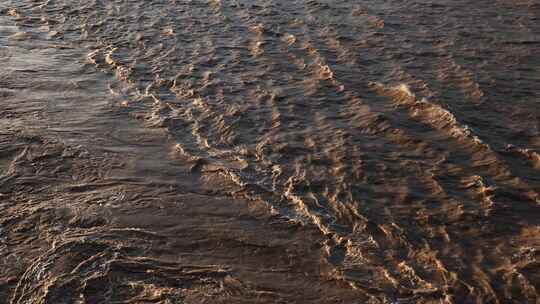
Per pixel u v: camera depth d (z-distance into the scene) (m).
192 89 10.47
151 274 6.08
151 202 7.24
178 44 12.59
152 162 8.14
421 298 5.81
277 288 5.96
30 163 7.97
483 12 14.26
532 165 7.98
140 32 13.30
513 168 7.91
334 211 7.14
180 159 8.23
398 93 10.10
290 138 8.81
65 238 6.52
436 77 10.73
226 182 7.70
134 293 5.84
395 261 6.31
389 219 6.98
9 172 7.75
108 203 7.19
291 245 6.56
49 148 8.33
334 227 6.85
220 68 11.38
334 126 9.13
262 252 6.45
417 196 7.40
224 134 8.96
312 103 9.90
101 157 8.19
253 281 6.04
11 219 6.83
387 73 10.98
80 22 13.92
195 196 7.40
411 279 6.05
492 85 10.33
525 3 14.79
